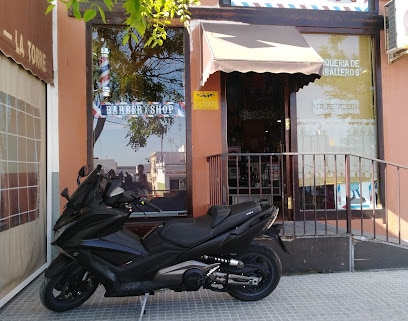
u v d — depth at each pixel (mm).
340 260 4945
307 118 6188
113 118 5770
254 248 3992
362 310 3793
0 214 3908
